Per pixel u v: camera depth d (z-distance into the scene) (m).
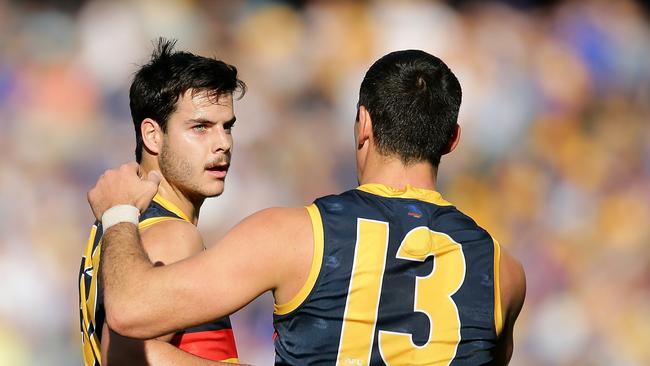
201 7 43.84
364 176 9.15
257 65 43.22
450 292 8.54
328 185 40.91
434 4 45.88
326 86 43.34
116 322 8.09
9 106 39.53
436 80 9.02
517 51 45.41
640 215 42.06
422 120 8.93
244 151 40.19
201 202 11.05
